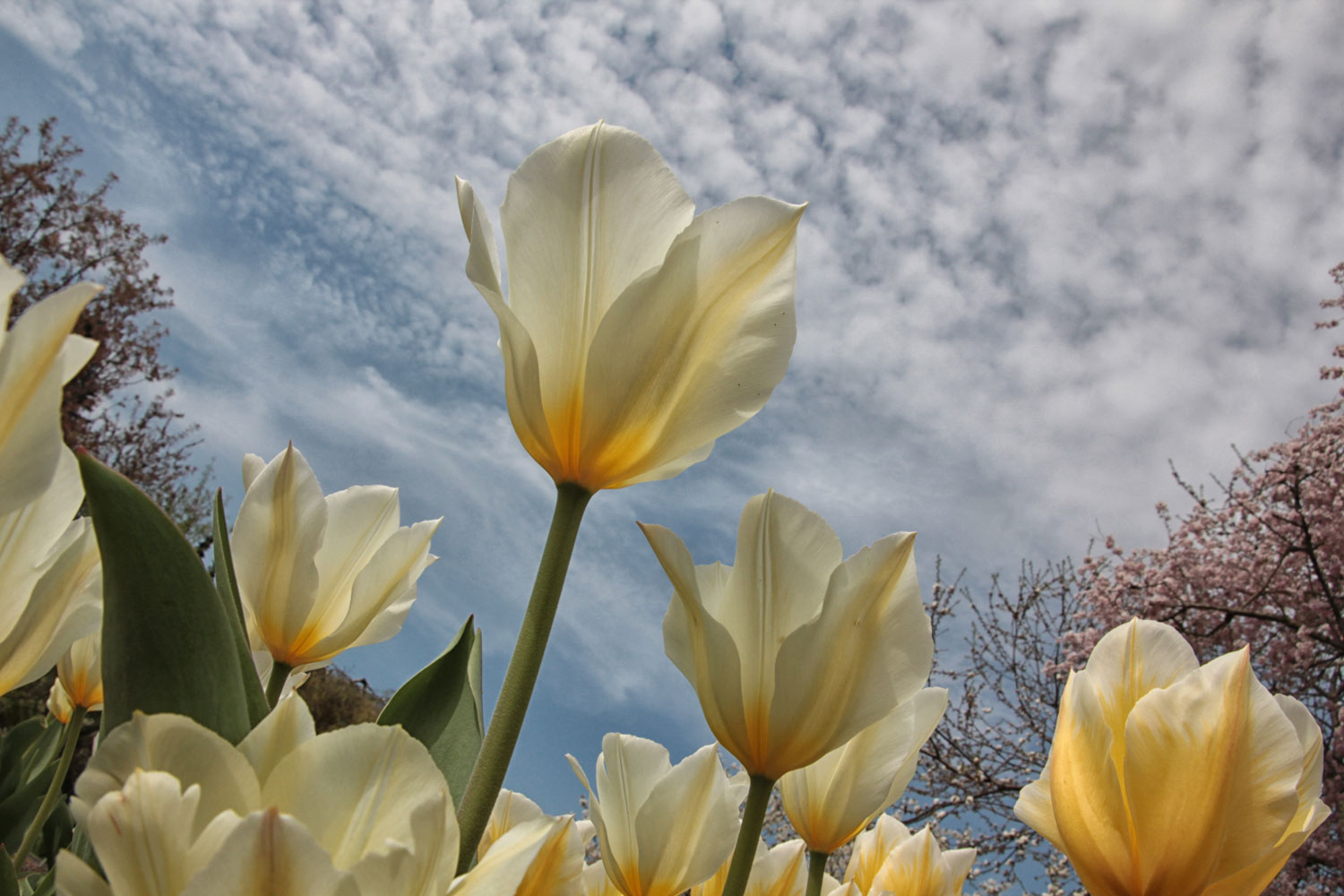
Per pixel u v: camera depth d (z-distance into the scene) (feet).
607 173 0.92
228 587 0.92
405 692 1.13
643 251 0.92
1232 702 0.93
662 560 0.98
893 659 0.97
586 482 0.90
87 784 0.61
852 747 1.27
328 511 1.24
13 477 0.61
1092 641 9.70
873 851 1.51
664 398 0.90
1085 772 0.97
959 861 1.49
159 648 0.72
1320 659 8.70
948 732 10.54
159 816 0.59
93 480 0.71
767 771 0.99
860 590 0.97
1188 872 0.91
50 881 1.24
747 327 0.91
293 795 0.67
